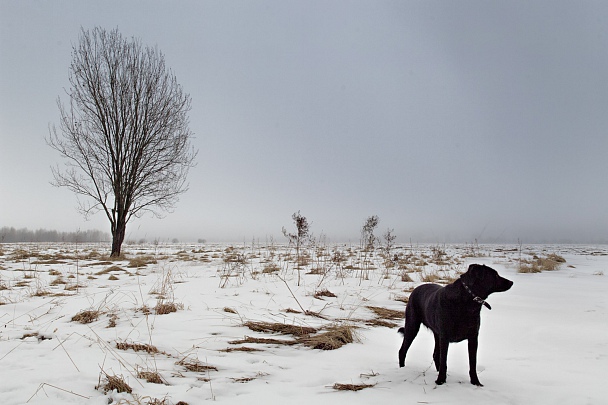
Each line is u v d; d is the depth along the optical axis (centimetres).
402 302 1002
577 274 1638
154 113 2278
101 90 2177
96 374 441
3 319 698
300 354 552
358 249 3591
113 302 847
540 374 476
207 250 3231
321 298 1000
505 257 2612
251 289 1097
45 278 1273
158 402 372
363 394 410
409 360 538
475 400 399
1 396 380
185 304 857
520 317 798
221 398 391
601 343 614
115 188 2220
